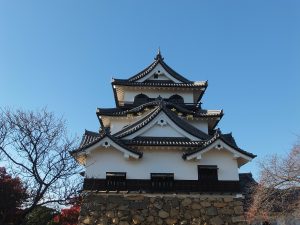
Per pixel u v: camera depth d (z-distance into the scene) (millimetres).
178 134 18391
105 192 16234
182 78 25844
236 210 16344
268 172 18750
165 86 24031
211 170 17250
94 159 16922
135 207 16141
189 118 22000
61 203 12570
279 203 17891
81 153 16312
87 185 16266
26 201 12422
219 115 21875
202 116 21922
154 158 17344
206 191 16688
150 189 16594
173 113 20609
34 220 13578
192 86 24250
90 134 19984
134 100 23891
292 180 16922
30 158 12555
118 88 24219
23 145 12758
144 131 18266
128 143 17188
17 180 13109
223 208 16359
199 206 16344
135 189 16516
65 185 15781
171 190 16641
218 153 17547
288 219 18688
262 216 18125
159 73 25500
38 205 11781
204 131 22141
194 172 17094
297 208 17703
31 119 22016
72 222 18047
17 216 12234
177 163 17297
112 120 22094
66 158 13281
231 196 16625
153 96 24266
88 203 15883
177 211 16172
